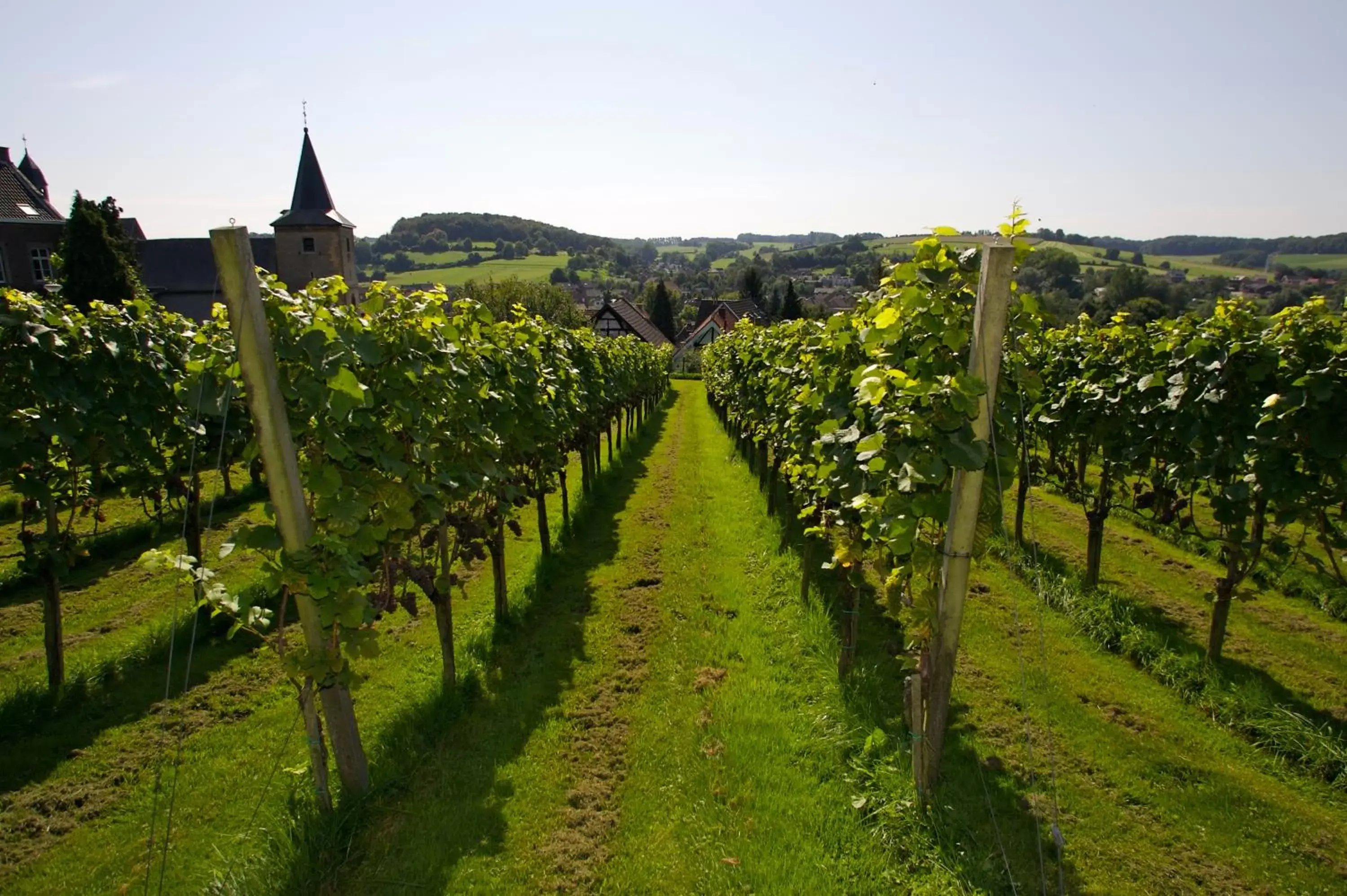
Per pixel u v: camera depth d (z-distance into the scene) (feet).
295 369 11.87
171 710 18.02
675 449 59.82
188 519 24.09
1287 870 12.48
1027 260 12.53
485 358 20.21
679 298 306.55
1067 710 17.24
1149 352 22.75
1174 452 21.07
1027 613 22.81
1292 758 15.64
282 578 11.28
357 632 12.34
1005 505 37.04
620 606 23.88
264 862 12.04
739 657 20.06
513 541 31.22
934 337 12.35
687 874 12.32
